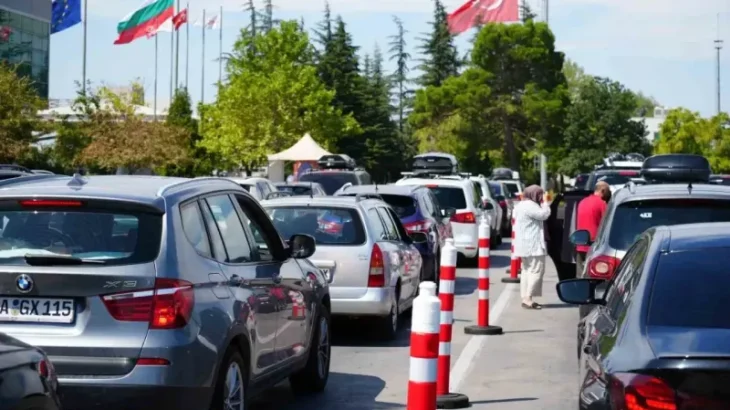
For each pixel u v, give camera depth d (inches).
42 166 2613.2
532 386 640.4
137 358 383.6
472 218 1453.0
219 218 460.8
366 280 766.5
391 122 4877.0
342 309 766.5
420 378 371.9
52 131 2864.2
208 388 403.9
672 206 619.8
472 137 4212.6
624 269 396.2
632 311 317.1
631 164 1717.5
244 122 3511.3
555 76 4232.3
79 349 382.9
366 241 772.6
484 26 4168.3
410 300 896.9
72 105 3223.4
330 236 774.5
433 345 372.2
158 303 388.2
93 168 2989.7
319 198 802.2
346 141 4542.3
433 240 1131.9
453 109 4288.9
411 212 1118.4
